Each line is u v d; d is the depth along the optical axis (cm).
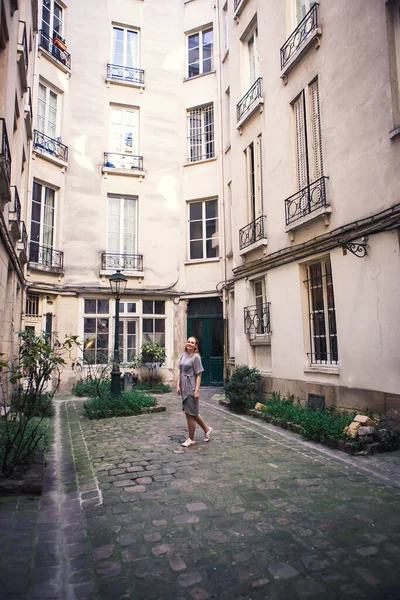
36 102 1281
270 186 966
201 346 1473
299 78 855
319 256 770
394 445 547
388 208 595
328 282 769
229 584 260
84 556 294
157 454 558
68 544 312
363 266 645
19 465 468
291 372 847
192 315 1498
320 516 357
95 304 1404
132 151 1532
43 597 246
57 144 1371
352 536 320
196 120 1584
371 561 284
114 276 973
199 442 623
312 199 796
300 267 837
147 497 403
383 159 611
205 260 1470
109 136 1510
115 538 321
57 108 1409
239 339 1108
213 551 300
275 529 333
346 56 698
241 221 1134
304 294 829
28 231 1219
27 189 1195
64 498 407
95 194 1440
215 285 1448
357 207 663
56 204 1370
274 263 925
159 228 1502
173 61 1593
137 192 1498
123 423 780
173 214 1525
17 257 868
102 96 1491
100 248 1425
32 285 1242
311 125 820
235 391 906
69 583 261
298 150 870
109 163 1473
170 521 349
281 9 932
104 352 1388
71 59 1455
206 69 1588
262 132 1015
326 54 755
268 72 990
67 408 977
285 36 915
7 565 279
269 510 370
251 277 1048
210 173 1504
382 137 613
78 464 520
